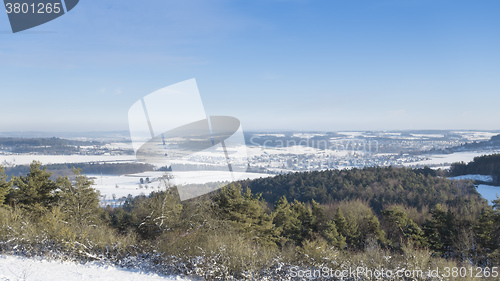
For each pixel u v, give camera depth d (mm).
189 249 7773
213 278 6688
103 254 7734
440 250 21719
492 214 21625
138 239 9219
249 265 7082
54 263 6809
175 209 8680
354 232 24453
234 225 13094
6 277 5418
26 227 8516
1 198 14773
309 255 7832
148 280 6355
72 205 14773
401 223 25812
